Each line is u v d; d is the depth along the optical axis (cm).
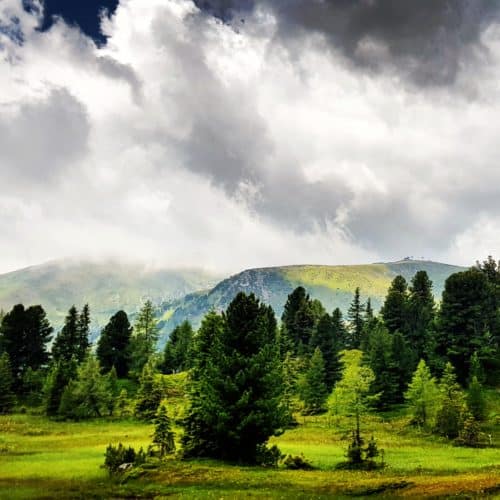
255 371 4075
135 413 8256
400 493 2820
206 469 3562
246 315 4422
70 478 3459
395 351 9019
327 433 6912
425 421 6906
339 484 3114
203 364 5369
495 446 5597
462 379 8762
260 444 4128
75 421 8069
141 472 3497
